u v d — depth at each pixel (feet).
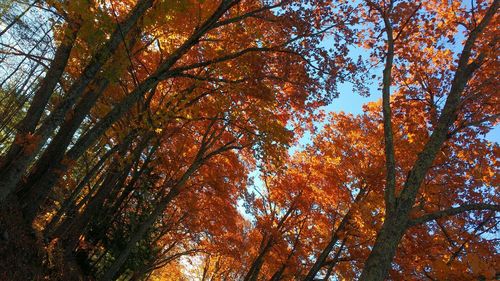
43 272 29.63
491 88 24.09
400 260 29.32
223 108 34.19
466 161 29.78
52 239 36.09
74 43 24.00
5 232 26.25
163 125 31.94
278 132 33.04
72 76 35.22
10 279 24.32
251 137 36.04
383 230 18.20
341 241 46.93
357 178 41.45
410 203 18.54
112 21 21.84
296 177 49.96
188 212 55.98
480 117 28.30
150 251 56.03
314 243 49.29
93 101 33.32
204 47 35.22
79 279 39.45
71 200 40.45
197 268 106.93
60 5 22.89
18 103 62.08
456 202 30.83
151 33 34.30
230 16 35.04
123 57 24.14
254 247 62.75
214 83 36.11
